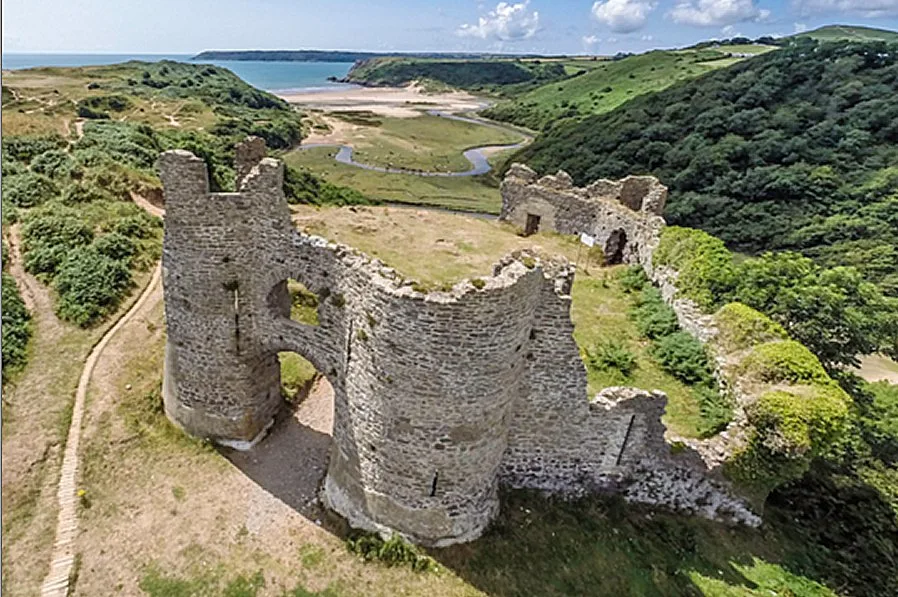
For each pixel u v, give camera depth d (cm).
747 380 1594
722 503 1546
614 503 1577
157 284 2881
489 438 1374
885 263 3966
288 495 1614
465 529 1430
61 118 6612
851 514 1623
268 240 1509
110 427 1788
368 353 1327
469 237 1820
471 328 1209
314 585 1348
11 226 3159
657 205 2762
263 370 1755
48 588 1300
